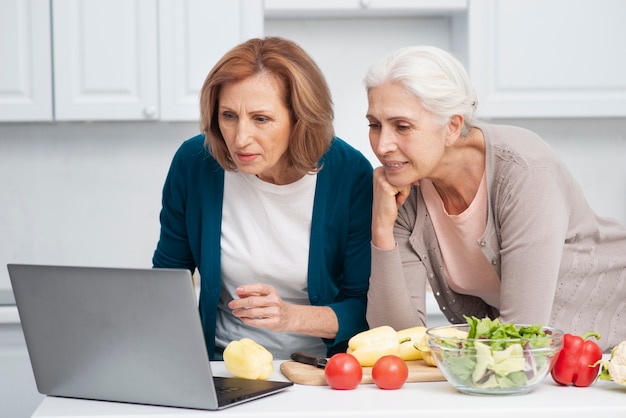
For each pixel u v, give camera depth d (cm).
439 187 181
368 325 191
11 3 307
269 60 168
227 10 310
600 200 354
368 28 344
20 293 143
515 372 137
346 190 192
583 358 144
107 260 349
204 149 195
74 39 310
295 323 175
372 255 179
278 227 192
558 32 314
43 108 310
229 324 202
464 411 130
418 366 159
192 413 133
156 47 310
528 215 164
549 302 162
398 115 158
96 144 346
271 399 140
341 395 142
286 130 171
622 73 316
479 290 189
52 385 147
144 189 348
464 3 314
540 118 350
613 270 187
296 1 313
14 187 346
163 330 133
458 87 162
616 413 131
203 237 195
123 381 140
